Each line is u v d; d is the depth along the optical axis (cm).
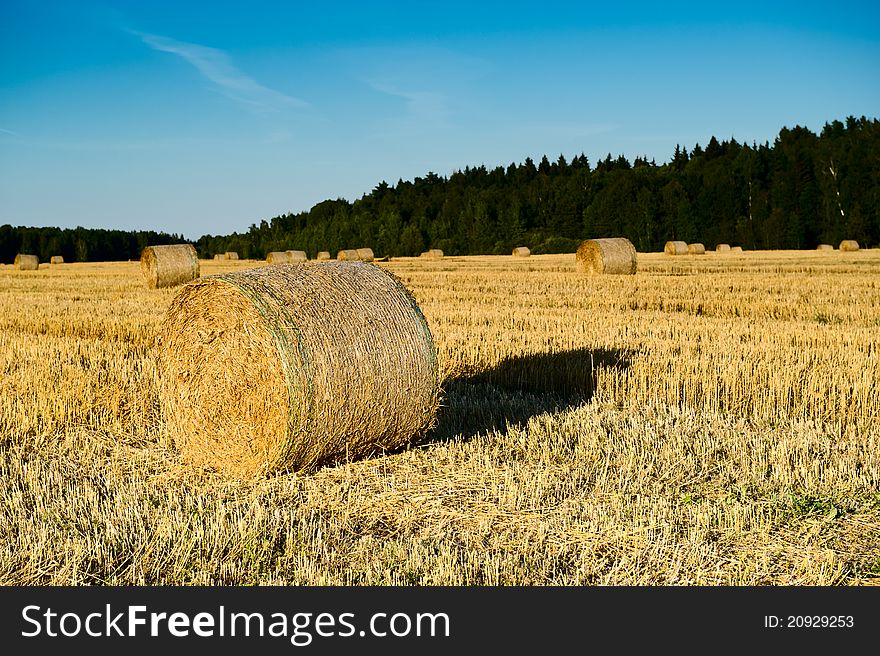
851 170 8762
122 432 777
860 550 498
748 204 9806
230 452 686
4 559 482
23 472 639
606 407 862
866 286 2220
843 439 727
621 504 556
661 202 10075
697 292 2136
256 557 488
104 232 11794
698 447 689
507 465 651
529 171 13712
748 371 943
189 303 723
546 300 2016
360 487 619
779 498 575
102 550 494
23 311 1827
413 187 14062
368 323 675
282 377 643
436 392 712
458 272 3584
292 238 12406
